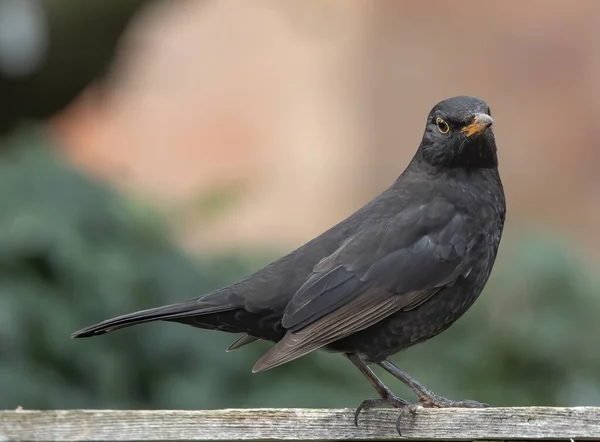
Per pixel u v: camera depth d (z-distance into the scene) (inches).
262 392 469.1
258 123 925.2
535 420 314.0
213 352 476.7
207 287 489.4
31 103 616.1
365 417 321.4
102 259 466.9
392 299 346.6
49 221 462.6
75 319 451.5
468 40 874.8
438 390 486.9
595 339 513.3
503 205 375.9
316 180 916.6
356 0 894.4
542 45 863.1
